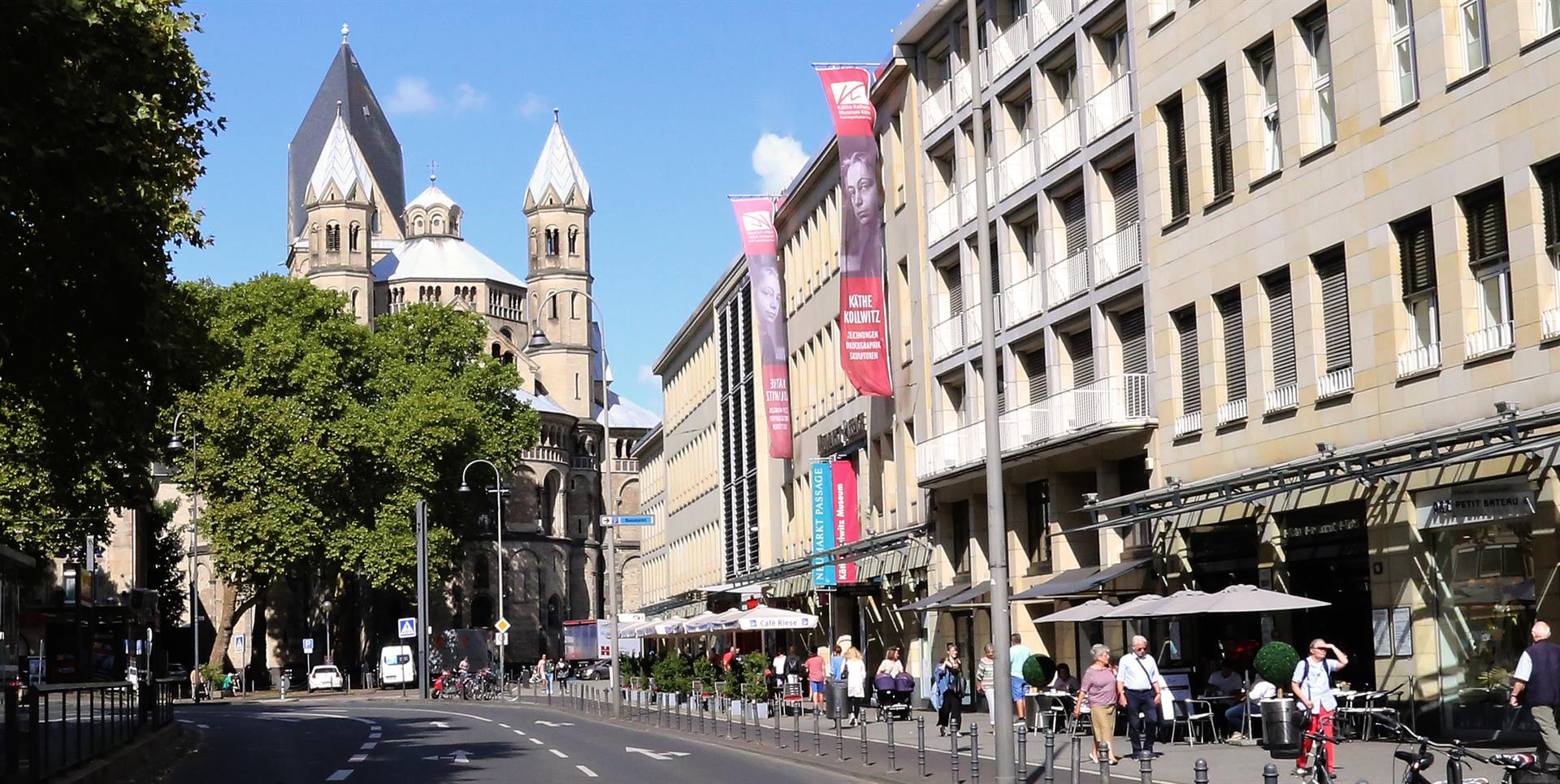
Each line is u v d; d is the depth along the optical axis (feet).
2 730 65.62
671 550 347.56
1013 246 133.90
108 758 91.04
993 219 136.15
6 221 69.15
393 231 576.20
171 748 117.91
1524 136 77.46
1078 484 125.08
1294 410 95.96
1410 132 85.66
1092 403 118.11
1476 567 81.30
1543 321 76.48
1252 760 79.66
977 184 73.36
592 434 527.81
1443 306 83.20
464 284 543.39
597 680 347.97
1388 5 88.28
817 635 202.49
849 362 157.28
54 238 70.33
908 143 155.43
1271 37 97.96
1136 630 113.91
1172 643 108.47
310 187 495.82
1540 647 57.88
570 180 542.57
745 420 245.04
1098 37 119.96
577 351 537.24
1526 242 77.41
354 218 494.59
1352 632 91.71
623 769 91.20
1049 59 125.80
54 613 185.68
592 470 524.11
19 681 104.68
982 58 138.21
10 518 180.65
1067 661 126.82
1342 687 86.12
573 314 538.88
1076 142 122.62
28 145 63.52
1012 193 132.36
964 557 146.82
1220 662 104.37
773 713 148.77
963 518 147.13
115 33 69.56
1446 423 82.89
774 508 225.56
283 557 289.94
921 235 152.15
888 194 162.50
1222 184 104.01
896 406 161.89
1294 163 95.66
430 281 540.52
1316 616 94.99
